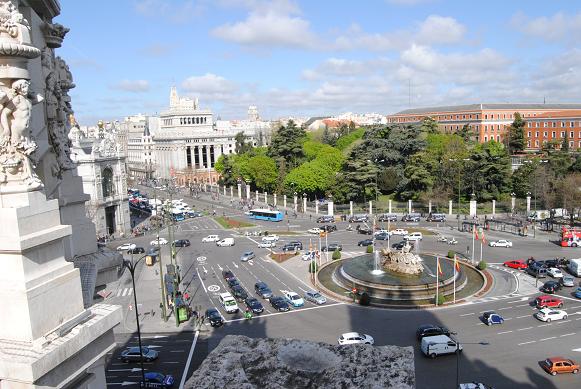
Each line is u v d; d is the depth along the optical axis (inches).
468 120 6565.0
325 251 2765.7
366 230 3287.4
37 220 349.1
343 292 2103.8
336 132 6761.8
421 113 7613.2
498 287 2113.7
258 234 3390.7
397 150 4394.7
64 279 369.4
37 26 538.0
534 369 1368.1
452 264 2370.8
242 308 1968.5
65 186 692.1
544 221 3393.2
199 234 3513.8
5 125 339.6
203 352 1553.9
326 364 302.7
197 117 7130.9
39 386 326.6
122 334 1721.2
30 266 341.4
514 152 5310.0
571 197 3181.6
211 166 7190.0
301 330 1711.4
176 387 1331.2
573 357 1433.3
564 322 1702.8
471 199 3951.8
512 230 3211.1
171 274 2092.8
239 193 5211.6
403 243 2810.0
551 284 2012.8
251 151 5816.9
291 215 4119.1
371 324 1749.5
